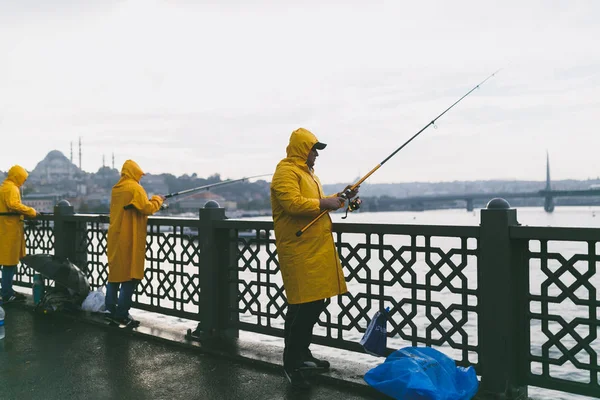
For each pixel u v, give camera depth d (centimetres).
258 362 362
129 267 460
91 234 564
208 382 331
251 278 1669
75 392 318
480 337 298
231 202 14338
